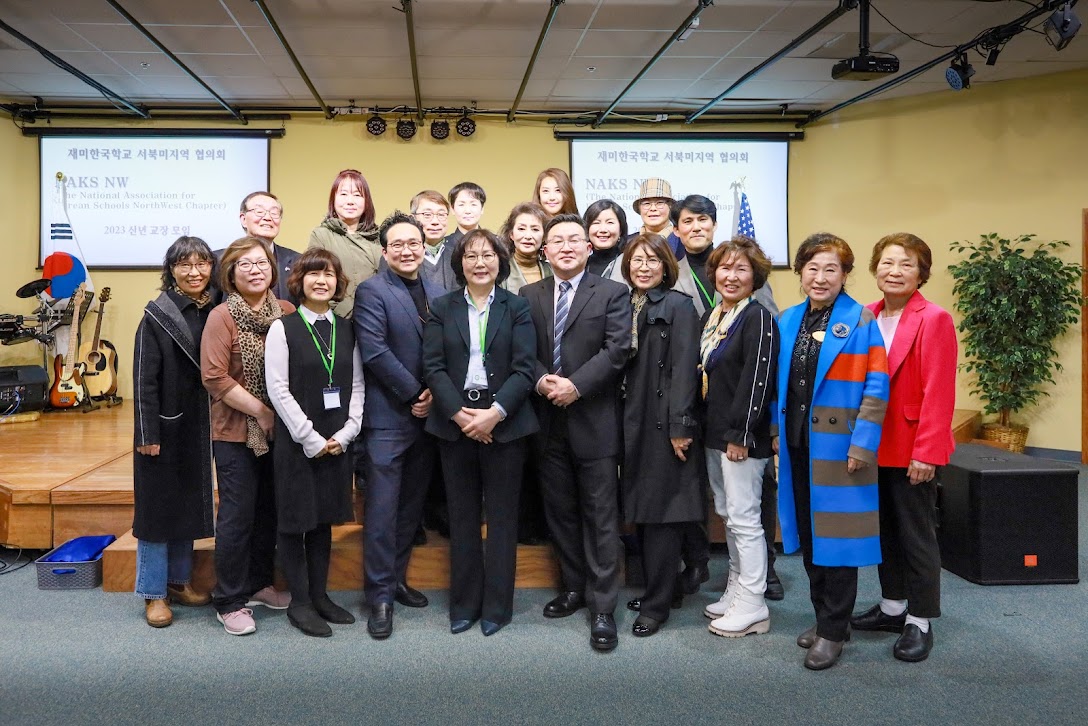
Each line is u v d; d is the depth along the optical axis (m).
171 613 2.78
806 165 7.62
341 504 2.62
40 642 2.56
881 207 7.21
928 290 6.98
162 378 2.64
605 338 2.63
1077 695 2.19
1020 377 6.14
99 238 7.14
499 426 2.57
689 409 2.57
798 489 2.53
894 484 2.47
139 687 2.24
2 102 6.92
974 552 3.15
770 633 2.65
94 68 6.10
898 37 5.57
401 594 2.92
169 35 5.46
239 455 2.61
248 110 7.28
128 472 3.78
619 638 2.60
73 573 3.06
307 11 5.08
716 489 2.78
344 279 2.66
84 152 7.11
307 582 2.70
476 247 2.59
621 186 7.57
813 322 2.52
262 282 2.64
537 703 2.15
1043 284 5.97
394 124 7.39
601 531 2.61
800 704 2.14
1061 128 6.29
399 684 2.27
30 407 5.93
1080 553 3.53
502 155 7.51
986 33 5.14
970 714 2.09
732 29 5.42
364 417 2.71
